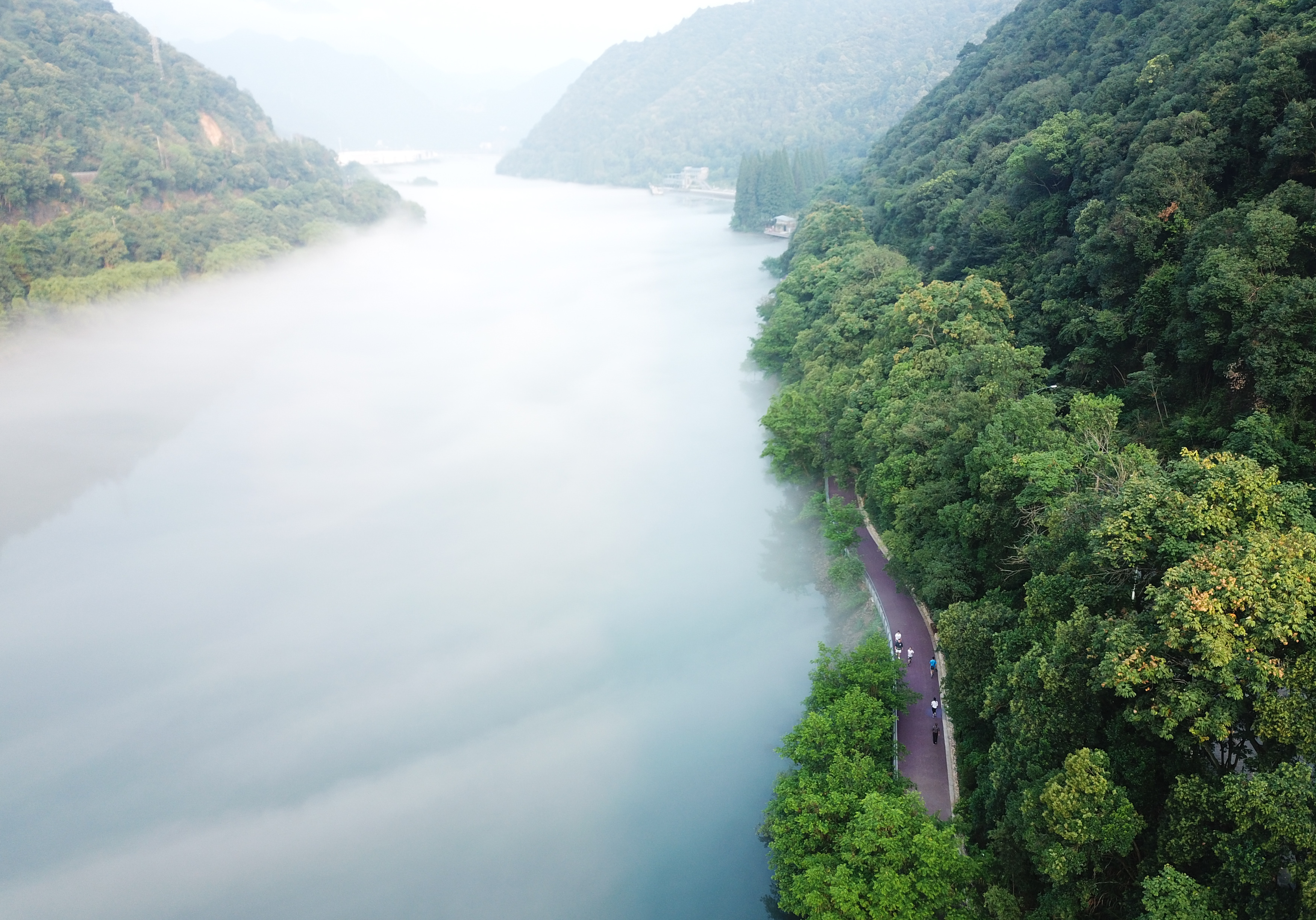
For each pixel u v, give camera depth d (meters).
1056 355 94.75
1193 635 38.47
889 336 106.12
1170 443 71.12
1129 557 44.75
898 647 75.19
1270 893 34.28
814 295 149.12
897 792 55.00
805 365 122.94
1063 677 44.44
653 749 83.38
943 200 140.25
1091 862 40.72
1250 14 93.94
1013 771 46.38
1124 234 84.62
